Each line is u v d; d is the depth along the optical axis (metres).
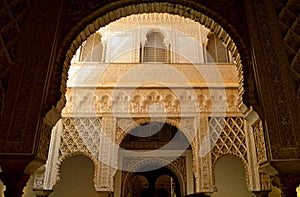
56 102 1.61
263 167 1.54
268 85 1.61
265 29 1.78
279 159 1.42
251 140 4.64
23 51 1.67
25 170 1.43
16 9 1.81
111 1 1.92
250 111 1.61
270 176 1.57
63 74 1.78
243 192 5.43
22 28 1.75
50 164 4.54
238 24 1.88
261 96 1.59
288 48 1.73
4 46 1.68
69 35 1.82
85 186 5.54
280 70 1.65
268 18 1.82
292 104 1.55
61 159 4.62
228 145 4.68
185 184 5.71
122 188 5.75
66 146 4.69
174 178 6.43
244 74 1.72
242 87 1.74
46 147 1.62
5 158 1.41
